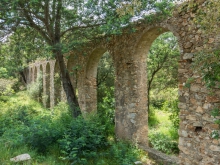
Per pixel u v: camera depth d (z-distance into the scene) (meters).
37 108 13.48
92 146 5.93
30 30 8.06
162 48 10.52
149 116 11.45
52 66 14.55
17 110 9.47
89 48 9.70
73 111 7.99
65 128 6.15
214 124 4.21
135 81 7.09
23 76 26.05
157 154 6.12
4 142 5.55
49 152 5.52
